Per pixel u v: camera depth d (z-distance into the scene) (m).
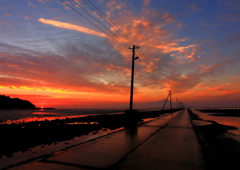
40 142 10.53
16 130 13.80
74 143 10.28
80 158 5.59
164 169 4.72
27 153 8.00
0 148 8.92
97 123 23.06
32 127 15.50
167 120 23.47
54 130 15.03
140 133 11.28
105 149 6.84
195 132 12.26
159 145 7.74
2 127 14.52
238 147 10.54
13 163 6.45
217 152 7.29
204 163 5.29
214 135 16.03
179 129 13.70
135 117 19.02
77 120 25.84
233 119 44.81
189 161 5.47
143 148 7.11
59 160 5.37
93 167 4.79
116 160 5.44
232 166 5.34
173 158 5.76
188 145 7.86
